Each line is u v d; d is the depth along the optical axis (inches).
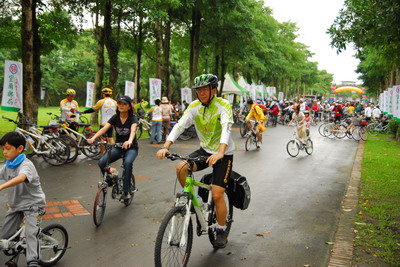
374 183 308.5
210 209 160.7
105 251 168.4
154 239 183.6
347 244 176.7
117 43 681.0
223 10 840.3
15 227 139.6
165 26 839.1
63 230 158.2
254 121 522.6
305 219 218.5
